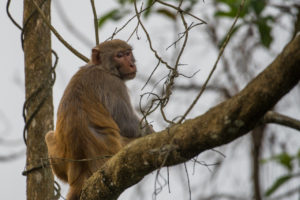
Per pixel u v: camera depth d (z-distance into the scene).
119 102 12.66
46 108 11.68
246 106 6.69
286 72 6.20
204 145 7.47
